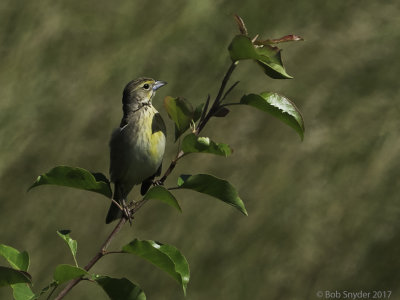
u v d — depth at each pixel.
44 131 20.05
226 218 14.64
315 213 13.66
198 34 19.61
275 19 18.34
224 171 15.50
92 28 22.73
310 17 17.80
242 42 3.72
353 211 13.34
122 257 15.45
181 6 21.20
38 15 24.22
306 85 16.22
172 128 17.47
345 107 15.27
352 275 12.52
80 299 15.13
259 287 13.23
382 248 12.58
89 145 18.94
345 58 16.33
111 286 3.53
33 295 3.64
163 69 19.38
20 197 18.58
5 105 21.66
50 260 16.64
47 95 21.20
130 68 20.03
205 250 14.31
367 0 17.53
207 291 13.75
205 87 18.12
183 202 15.51
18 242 17.50
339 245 13.06
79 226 16.91
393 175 13.58
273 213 14.07
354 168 14.05
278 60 3.82
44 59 22.45
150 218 15.59
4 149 20.23
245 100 3.93
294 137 15.35
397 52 15.91
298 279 12.99
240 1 19.59
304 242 13.32
